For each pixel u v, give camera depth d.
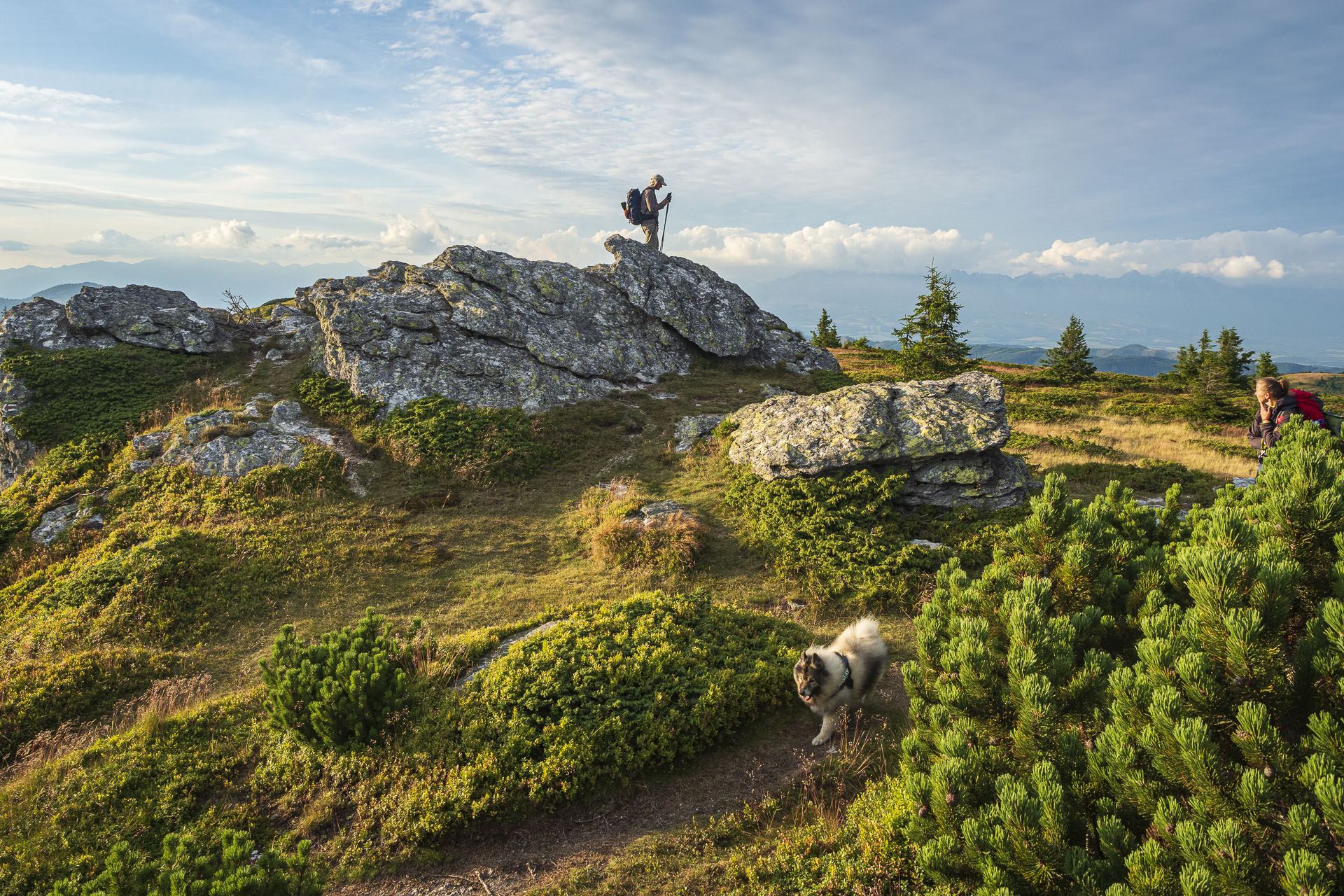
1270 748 3.47
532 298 26.75
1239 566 4.09
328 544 14.88
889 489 15.48
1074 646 5.59
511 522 16.75
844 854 5.44
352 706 7.61
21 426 19.44
